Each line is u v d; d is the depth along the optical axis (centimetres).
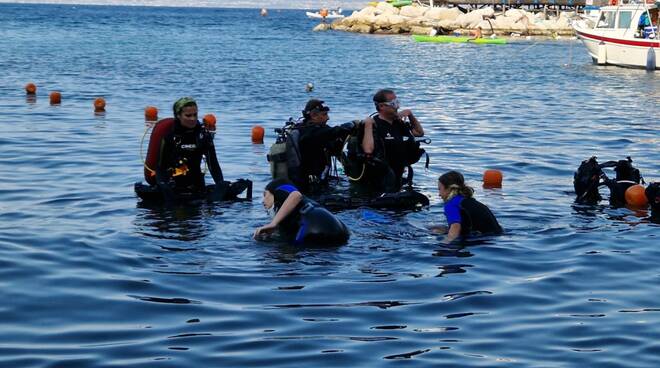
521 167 1580
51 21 10956
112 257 930
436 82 3619
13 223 1078
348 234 1022
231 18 15750
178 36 7788
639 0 4791
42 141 1772
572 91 3297
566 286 855
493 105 2733
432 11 9069
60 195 1254
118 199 1234
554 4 8962
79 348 676
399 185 1395
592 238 1045
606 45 4709
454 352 675
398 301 800
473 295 820
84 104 2512
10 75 3403
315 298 805
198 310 769
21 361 645
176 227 1072
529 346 691
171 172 1255
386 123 1384
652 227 1108
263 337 703
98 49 5397
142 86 3127
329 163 1361
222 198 1233
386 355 667
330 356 663
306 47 6319
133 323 735
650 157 1714
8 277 854
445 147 1814
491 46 6869
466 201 1056
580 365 652
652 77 4056
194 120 1241
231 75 3716
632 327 737
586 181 1267
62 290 820
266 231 1017
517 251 980
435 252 971
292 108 2527
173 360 653
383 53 5741
